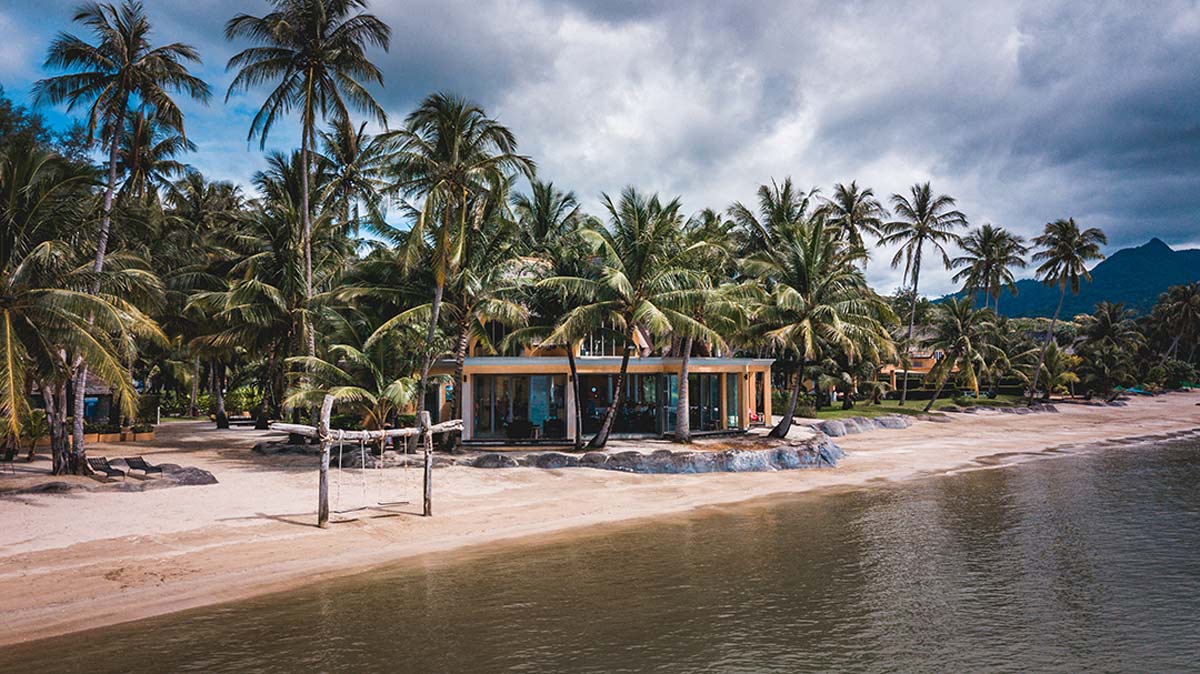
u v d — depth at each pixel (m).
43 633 12.02
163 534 17.64
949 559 17.33
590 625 12.80
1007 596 14.66
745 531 20.11
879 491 26.64
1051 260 71.88
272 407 45.16
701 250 36.66
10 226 19.62
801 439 36.09
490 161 27.83
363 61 32.62
